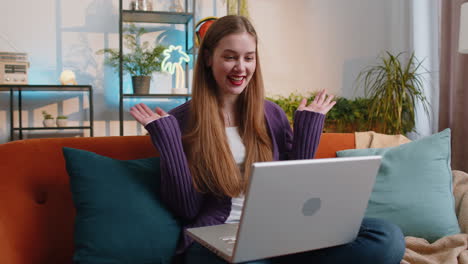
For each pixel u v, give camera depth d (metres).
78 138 1.43
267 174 0.87
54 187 1.35
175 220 1.29
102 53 3.83
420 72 3.84
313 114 1.42
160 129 1.25
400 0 4.12
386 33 4.29
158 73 3.96
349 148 1.88
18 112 3.71
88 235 1.17
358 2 4.26
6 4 3.64
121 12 3.54
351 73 4.27
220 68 1.36
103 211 1.20
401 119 3.57
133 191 1.26
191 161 1.36
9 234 1.19
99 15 3.83
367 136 1.91
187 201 1.27
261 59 4.12
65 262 1.30
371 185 1.05
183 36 4.04
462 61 3.12
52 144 1.38
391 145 1.87
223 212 1.30
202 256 1.13
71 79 3.58
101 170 1.26
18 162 1.31
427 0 3.80
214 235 1.07
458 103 3.16
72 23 3.78
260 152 1.42
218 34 1.36
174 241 1.26
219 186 1.31
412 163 1.70
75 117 3.81
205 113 1.39
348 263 1.15
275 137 1.54
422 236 1.60
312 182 0.94
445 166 1.71
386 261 1.13
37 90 3.63
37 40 3.71
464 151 3.15
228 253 0.94
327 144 1.84
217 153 1.34
